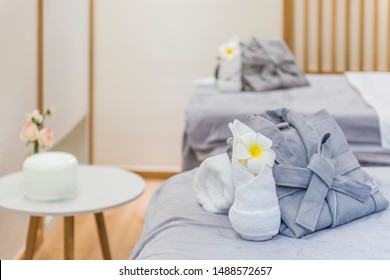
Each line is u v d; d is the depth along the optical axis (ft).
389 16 13.56
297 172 5.44
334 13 13.58
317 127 6.06
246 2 13.50
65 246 7.60
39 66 9.70
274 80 11.12
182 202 6.08
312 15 13.67
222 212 5.71
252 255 4.83
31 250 8.10
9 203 7.26
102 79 13.83
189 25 13.58
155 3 13.53
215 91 11.16
